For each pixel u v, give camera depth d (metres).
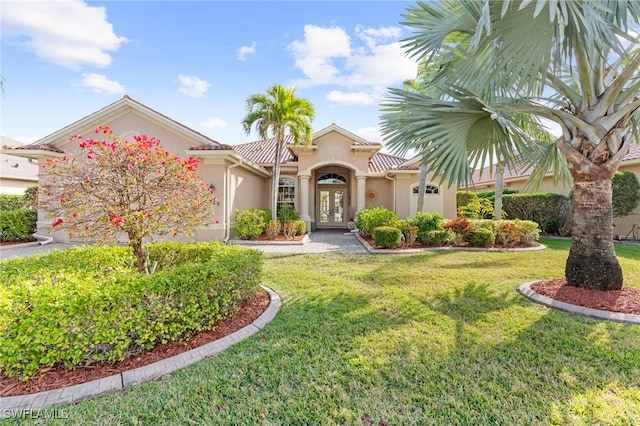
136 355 3.60
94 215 4.68
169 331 3.82
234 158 12.64
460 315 4.84
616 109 5.28
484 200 17.38
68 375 3.21
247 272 5.14
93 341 3.29
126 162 4.87
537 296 5.58
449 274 7.45
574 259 5.73
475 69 5.73
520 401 2.85
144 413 2.72
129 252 6.42
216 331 4.26
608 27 3.86
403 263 8.83
